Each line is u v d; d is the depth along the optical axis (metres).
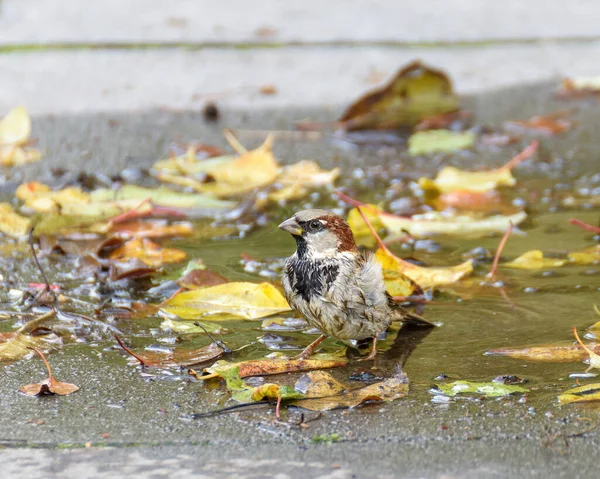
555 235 10.09
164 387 6.54
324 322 7.28
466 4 21.92
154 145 13.37
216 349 7.23
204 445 5.63
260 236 10.19
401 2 22.09
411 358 7.16
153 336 7.54
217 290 8.20
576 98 15.88
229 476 5.24
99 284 8.70
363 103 14.30
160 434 5.79
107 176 12.05
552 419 5.95
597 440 5.65
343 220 7.43
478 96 15.83
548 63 17.64
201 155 13.02
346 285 7.19
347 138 14.02
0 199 11.18
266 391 6.19
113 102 15.25
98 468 5.34
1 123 12.91
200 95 15.70
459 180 11.48
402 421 5.95
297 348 7.40
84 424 5.93
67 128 14.02
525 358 7.09
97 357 7.09
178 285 8.67
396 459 5.43
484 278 8.90
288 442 5.66
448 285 8.75
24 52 17.69
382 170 12.55
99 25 19.58
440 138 13.56
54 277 8.87
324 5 21.64
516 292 8.55
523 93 16.05
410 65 14.33
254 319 8.03
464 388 6.46
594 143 13.63
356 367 7.01
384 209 10.96
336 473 5.27
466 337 7.56
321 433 5.79
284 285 7.53
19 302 8.21
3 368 6.87
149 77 16.50
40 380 6.65
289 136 14.01
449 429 5.83
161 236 10.16
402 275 8.36
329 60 17.56
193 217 10.84
